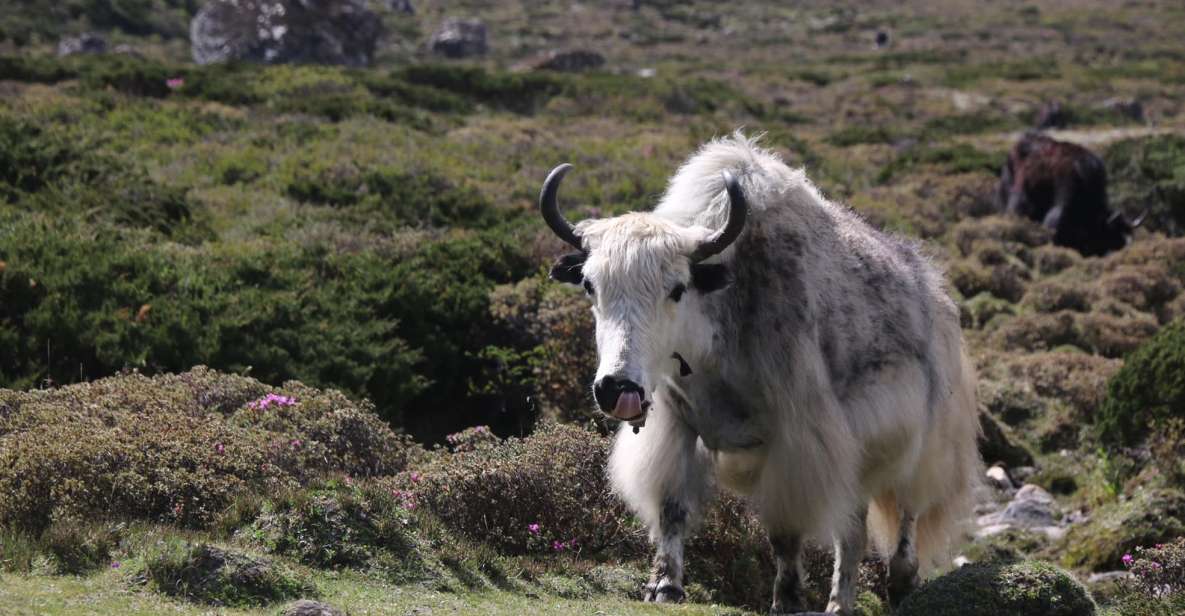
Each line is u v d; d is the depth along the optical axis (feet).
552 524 56.39
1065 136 263.29
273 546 44.88
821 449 49.44
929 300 59.93
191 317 79.20
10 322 75.46
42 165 109.70
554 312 84.58
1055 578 45.32
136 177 114.52
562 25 563.07
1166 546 59.67
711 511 60.80
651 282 45.47
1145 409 83.46
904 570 61.11
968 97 335.47
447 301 91.25
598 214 120.26
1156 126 284.20
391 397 80.89
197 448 50.85
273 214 114.01
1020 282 134.00
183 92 183.52
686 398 50.19
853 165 197.77
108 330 76.33
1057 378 100.53
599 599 49.42
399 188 123.24
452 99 210.38
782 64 449.48
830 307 52.08
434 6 591.37
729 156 52.37
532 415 84.07
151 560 40.37
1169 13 636.07
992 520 79.20
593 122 209.67
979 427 67.67
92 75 184.03
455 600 43.96
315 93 193.98
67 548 41.88
